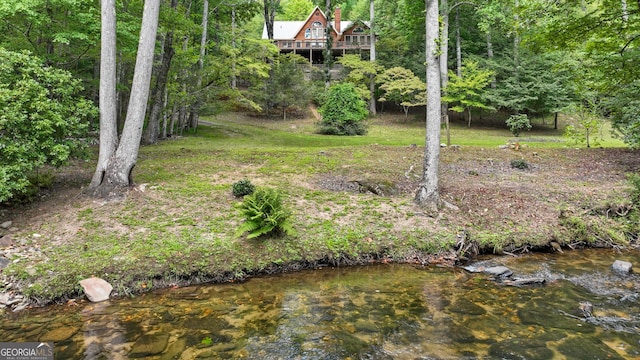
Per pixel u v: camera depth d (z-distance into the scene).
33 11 10.02
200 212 8.27
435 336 4.55
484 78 23.33
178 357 4.05
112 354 4.09
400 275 6.70
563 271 6.85
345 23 41.84
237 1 23.89
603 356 4.12
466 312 5.21
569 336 4.55
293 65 29.81
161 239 6.94
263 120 29.72
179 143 17.59
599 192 10.07
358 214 8.71
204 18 20.44
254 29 43.09
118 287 5.75
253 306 5.39
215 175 11.09
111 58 8.57
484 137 23.06
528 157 14.45
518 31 11.50
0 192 6.43
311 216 8.48
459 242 7.76
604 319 5.00
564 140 20.34
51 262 5.99
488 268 6.93
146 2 8.62
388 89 29.03
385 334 4.60
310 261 7.00
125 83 22.97
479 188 10.50
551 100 26.09
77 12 11.35
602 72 12.73
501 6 15.19
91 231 7.00
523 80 26.95
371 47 32.56
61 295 5.45
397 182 11.02
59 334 4.54
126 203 8.28
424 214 8.77
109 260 6.17
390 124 29.08
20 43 12.00
